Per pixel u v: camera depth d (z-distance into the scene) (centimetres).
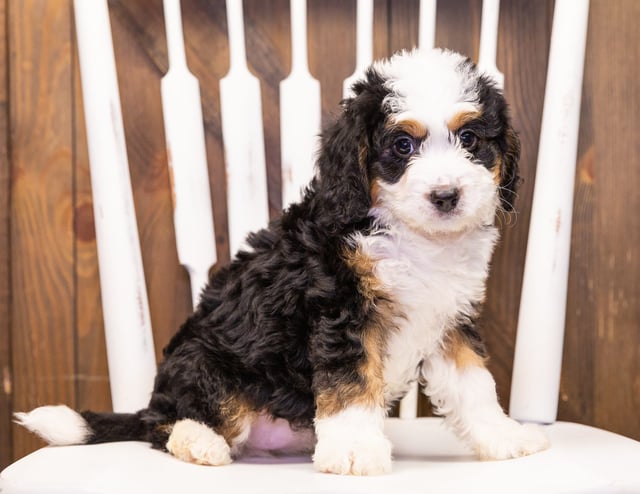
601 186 97
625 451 68
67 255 97
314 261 71
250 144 89
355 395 68
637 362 98
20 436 97
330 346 69
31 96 96
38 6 96
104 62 86
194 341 76
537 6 97
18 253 97
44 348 97
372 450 65
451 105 72
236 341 73
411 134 71
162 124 96
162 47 96
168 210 97
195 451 69
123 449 73
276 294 72
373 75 75
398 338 74
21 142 96
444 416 78
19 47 96
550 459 66
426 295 72
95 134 86
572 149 86
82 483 60
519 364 87
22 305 97
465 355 76
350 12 97
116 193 86
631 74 97
